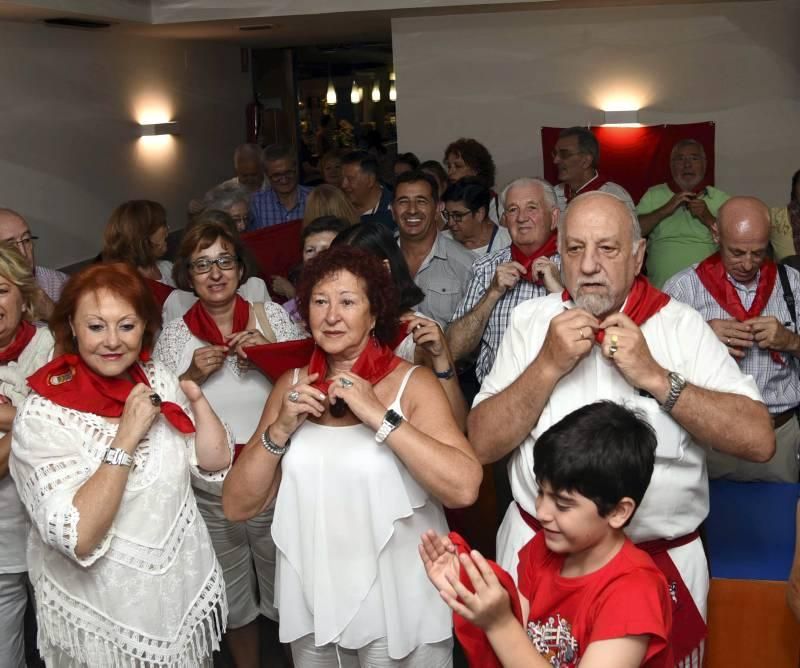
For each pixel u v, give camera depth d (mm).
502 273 3703
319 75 13297
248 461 2426
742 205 3377
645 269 6020
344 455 2383
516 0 7918
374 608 2412
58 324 2434
